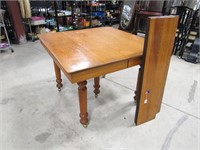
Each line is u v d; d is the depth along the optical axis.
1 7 3.64
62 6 4.93
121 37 1.73
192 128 1.55
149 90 1.41
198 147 1.36
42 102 1.90
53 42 1.55
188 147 1.36
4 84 2.24
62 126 1.56
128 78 2.49
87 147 1.35
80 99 1.37
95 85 1.92
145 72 1.27
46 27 4.44
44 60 3.04
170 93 2.10
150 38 1.12
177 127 1.56
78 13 4.91
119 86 2.26
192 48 3.04
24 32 3.96
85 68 1.06
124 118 1.67
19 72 2.58
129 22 4.34
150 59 1.23
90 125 1.58
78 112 1.75
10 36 4.04
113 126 1.57
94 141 1.41
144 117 1.57
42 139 1.42
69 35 1.79
